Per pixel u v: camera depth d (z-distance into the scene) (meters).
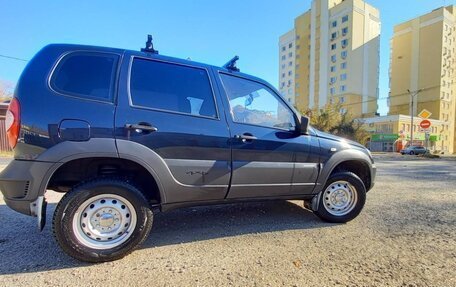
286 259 2.97
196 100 3.33
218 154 3.28
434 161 20.92
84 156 2.71
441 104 69.69
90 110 2.79
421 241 3.50
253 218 4.40
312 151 3.89
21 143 2.63
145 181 3.25
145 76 3.13
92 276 2.59
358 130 31.98
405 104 75.12
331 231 3.84
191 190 3.17
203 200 3.30
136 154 2.88
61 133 2.68
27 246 3.23
